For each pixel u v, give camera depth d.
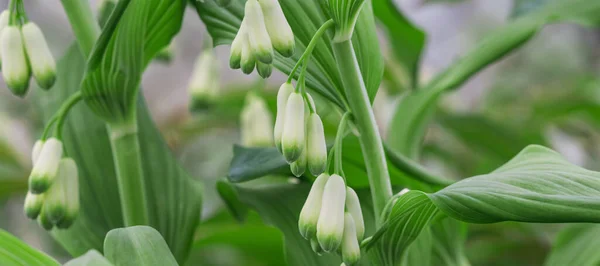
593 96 1.02
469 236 0.82
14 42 0.47
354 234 0.43
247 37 0.43
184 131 1.08
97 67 0.47
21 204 1.12
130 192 0.51
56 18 1.21
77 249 0.53
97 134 0.55
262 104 0.71
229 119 1.04
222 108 1.00
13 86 0.47
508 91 1.32
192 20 1.26
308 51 0.43
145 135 0.54
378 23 0.64
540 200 0.40
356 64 0.44
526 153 0.44
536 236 0.78
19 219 1.12
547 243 0.80
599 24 0.59
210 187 1.05
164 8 0.48
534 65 1.46
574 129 1.08
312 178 0.52
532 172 0.42
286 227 0.50
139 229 0.44
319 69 0.46
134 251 0.44
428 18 1.47
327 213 0.42
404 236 0.45
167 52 0.60
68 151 0.55
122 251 0.44
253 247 0.62
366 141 0.45
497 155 0.85
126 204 0.51
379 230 0.44
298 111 0.42
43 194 0.48
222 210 0.63
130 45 0.47
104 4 0.55
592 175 0.42
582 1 0.60
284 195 0.51
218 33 0.48
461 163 1.02
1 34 0.47
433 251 0.53
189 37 1.25
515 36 0.60
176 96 1.13
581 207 0.40
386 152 0.49
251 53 0.43
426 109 0.63
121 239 0.44
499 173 0.42
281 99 0.43
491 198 0.41
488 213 0.41
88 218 0.54
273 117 0.89
